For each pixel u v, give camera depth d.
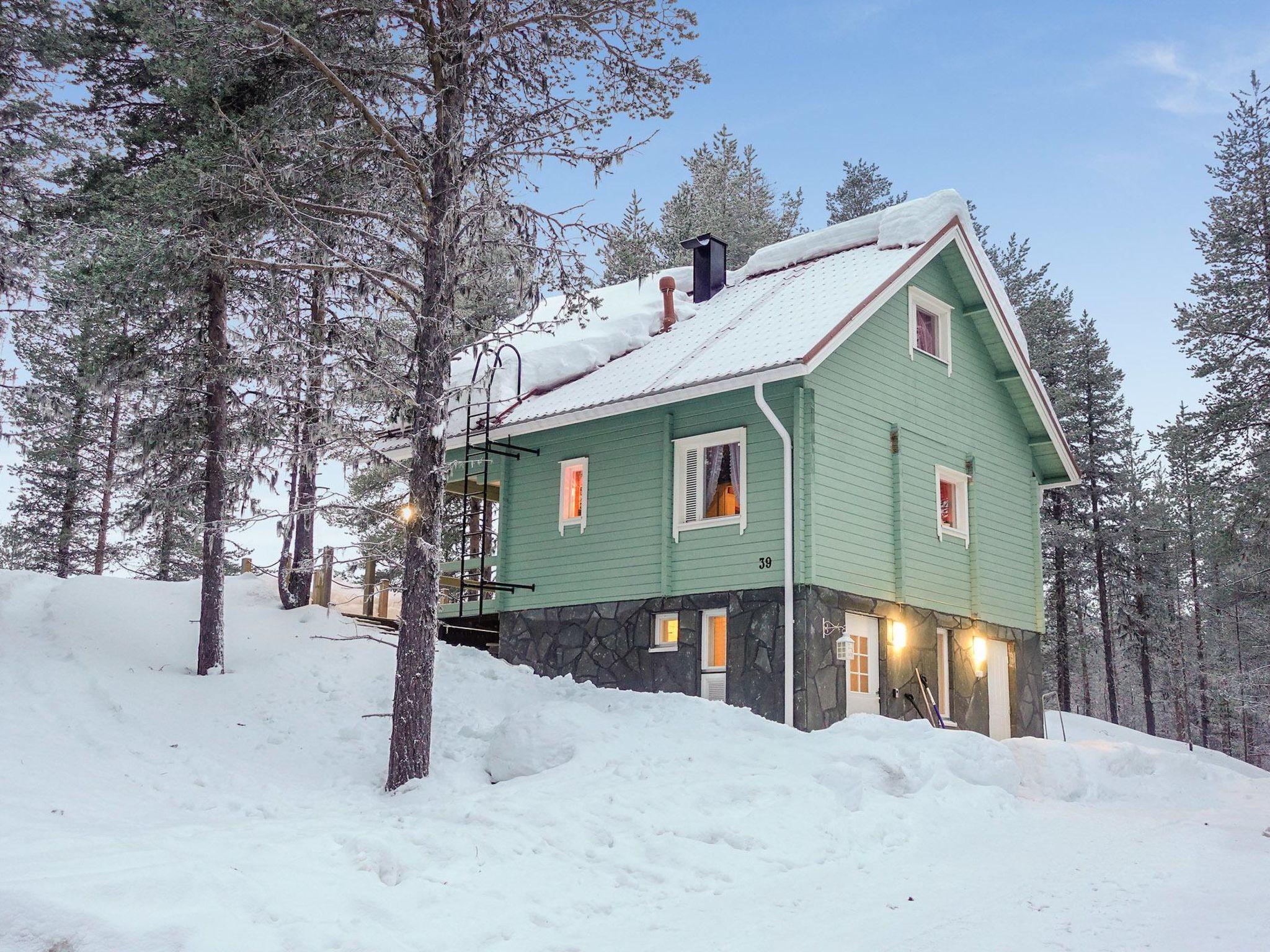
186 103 15.55
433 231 13.02
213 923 5.84
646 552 17.62
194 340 16.14
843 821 9.75
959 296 20.39
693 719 13.31
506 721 12.66
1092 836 10.04
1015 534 20.86
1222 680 36.41
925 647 17.61
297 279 15.73
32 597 17.78
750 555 16.25
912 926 6.60
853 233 21.12
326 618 18.92
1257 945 5.81
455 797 11.00
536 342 22.05
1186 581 44.66
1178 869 8.27
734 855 8.61
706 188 38.19
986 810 11.30
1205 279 34.19
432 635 12.20
